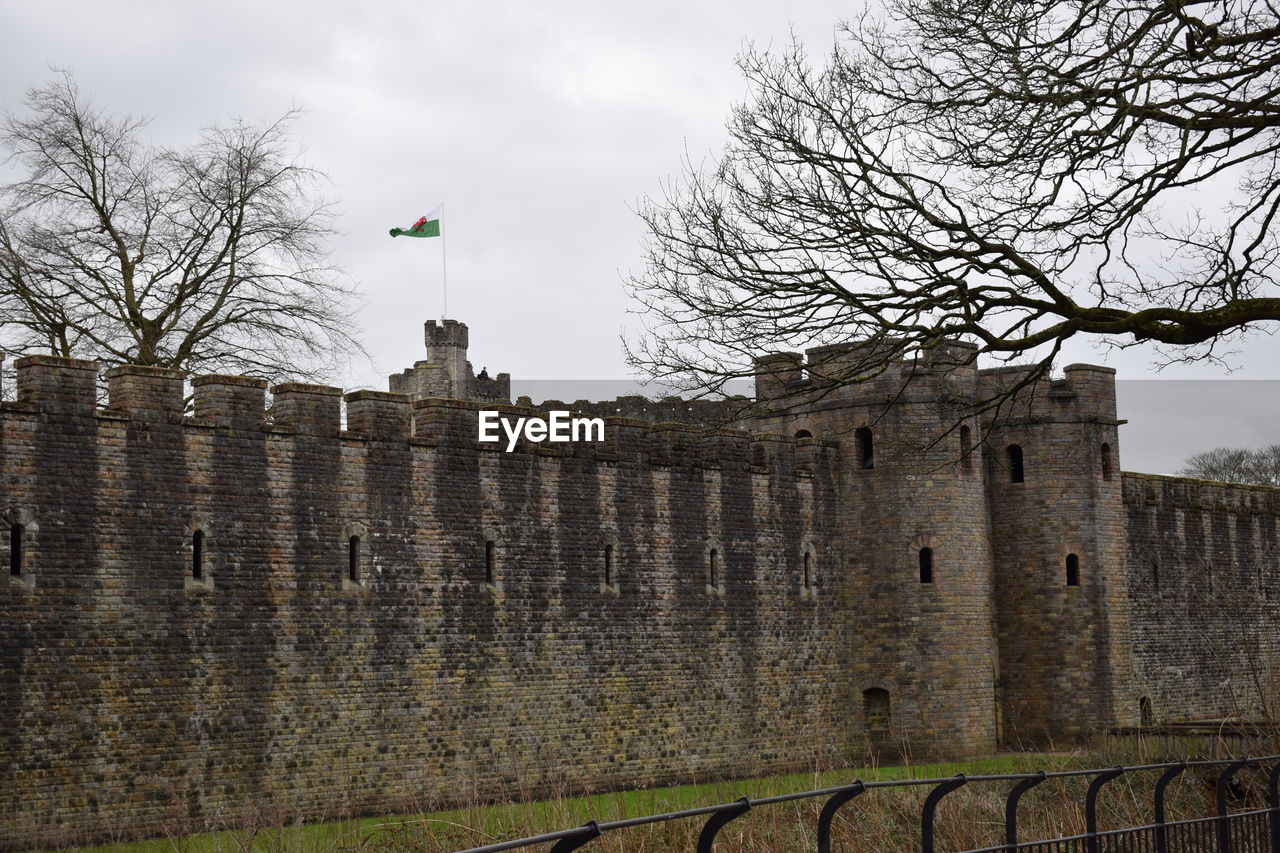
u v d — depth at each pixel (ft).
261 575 94.94
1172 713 160.25
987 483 146.00
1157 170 59.72
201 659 91.50
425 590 103.86
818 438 135.74
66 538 86.28
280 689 95.20
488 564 108.27
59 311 129.70
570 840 29.99
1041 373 62.03
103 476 88.17
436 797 98.63
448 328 233.14
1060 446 143.64
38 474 85.51
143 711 88.58
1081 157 59.77
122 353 130.52
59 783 84.58
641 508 119.24
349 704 98.68
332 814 94.73
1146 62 57.67
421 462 104.63
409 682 102.17
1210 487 172.14
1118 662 143.23
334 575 98.84
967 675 134.21
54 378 86.63
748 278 65.41
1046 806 63.31
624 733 115.65
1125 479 157.89
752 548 128.06
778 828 56.85
